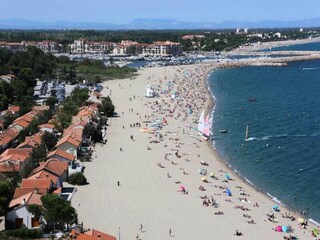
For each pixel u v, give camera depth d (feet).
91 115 593.42
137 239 290.76
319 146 514.68
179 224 315.58
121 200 353.72
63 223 296.10
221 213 337.52
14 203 308.81
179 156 478.59
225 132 580.30
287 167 449.48
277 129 591.78
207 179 411.54
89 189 374.84
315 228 321.73
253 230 311.88
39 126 529.86
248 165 457.68
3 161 407.64
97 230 291.79
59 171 376.89
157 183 395.34
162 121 632.79
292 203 367.86
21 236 279.28
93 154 477.36
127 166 440.04
